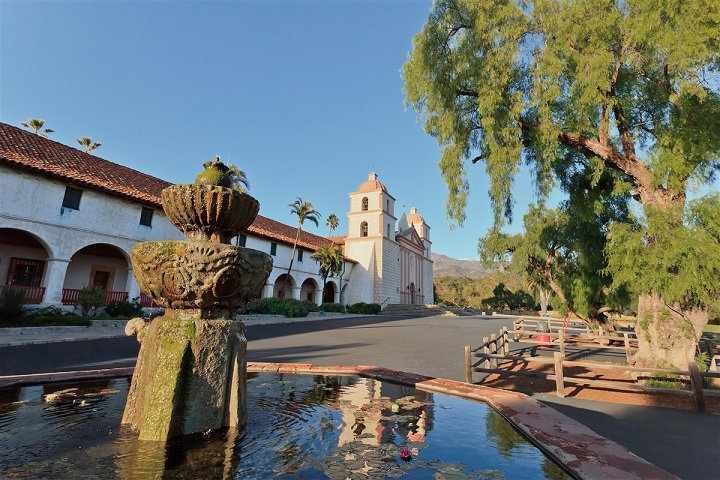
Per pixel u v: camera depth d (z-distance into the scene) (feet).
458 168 30.17
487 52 27.02
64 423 12.00
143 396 11.71
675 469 9.89
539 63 24.53
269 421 12.70
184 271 11.68
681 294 20.43
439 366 28.91
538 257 46.39
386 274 132.87
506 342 33.81
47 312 45.78
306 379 20.62
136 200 58.49
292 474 8.43
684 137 21.71
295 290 103.04
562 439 10.23
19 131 55.42
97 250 62.49
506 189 25.94
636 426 14.25
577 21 23.47
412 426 12.28
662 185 23.73
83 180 51.03
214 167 13.87
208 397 11.79
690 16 18.44
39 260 55.21
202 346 11.90
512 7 25.40
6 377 17.03
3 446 9.95
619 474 7.97
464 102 30.53
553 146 24.40
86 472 8.44
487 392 16.26
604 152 25.32
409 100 31.42
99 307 53.26
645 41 21.15
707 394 16.70
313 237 131.03
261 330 55.11
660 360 22.98
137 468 8.72
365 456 9.52
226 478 8.21
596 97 22.34
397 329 63.87
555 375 20.31
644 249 22.27
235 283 12.23
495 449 10.23
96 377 19.35
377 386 18.95
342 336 50.39
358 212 137.08
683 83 19.62
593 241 34.71
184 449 10.03
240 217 13.50
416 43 29.55
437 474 8.43
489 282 200.64
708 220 20.31
